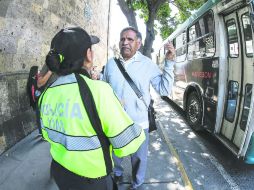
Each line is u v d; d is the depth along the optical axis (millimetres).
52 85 1689
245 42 4215
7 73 4793
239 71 4430
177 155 5102
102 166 1624
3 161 4293
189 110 6820
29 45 5590
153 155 4977
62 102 1592
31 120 5672
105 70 3242
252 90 3811
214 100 5121
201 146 5645
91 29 11719
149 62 3172
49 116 1666
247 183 4117
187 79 7203
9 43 4816
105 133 1585
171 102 10664
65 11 7852
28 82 4180
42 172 3998
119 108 1579
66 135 1581
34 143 5074
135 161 3377
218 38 4977
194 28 6668
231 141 4590
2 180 3758
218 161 4906
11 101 4930
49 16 6621
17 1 5031
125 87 3064
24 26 5352
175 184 3910
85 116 1537
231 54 4727
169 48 2920
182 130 6758
